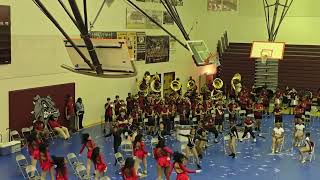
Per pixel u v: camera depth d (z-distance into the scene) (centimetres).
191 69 3419
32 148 1509
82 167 1491
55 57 2134
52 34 2097
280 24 3297
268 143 2098
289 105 2841
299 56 3231
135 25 2681
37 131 1869
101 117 2492
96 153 1425
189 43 1402
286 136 2231
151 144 1952
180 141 2077
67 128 2217
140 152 1548
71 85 2247
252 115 2255
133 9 2641
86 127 2342
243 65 3356
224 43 3409
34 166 1494
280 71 3272
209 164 1750
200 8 3472
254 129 2272
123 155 1830
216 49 3441
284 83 3262
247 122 2111
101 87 2477
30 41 1984
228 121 2527
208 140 2141
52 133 2095
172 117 2273
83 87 2344
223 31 3444
